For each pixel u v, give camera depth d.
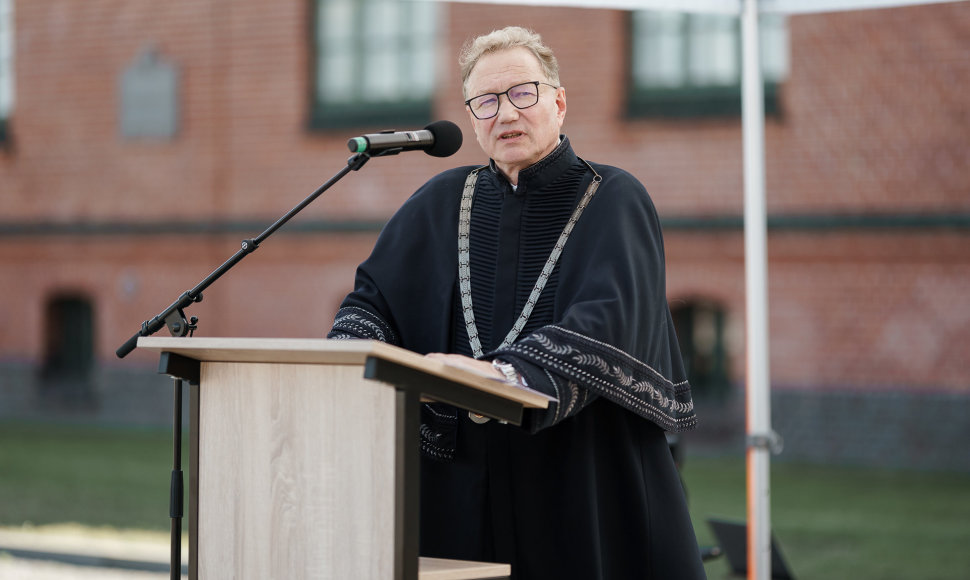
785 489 17.67
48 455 20.75
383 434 3.93
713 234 22.25
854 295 21.27
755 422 7.94
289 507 4.08
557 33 23.23
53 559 12.23
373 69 24.80
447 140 5.06
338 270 25.02
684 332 22.78
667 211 22.52
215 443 4.23
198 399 4.28
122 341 26.84
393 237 5.50
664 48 22.61
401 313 5.37
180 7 26.25
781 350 21.67
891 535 13.63
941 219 20.75
